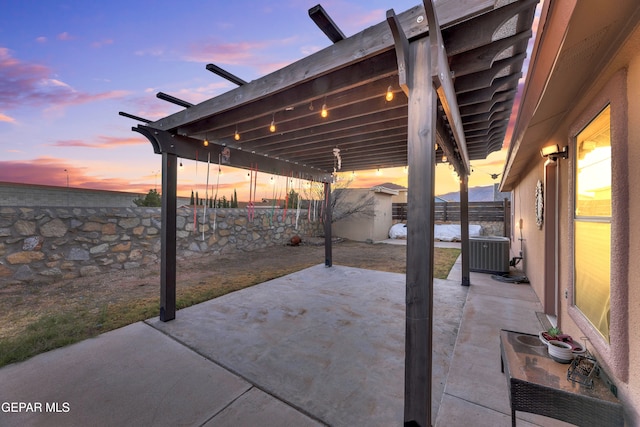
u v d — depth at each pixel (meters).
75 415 1.74
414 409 1.54
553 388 1.42
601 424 1.32
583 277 1.94
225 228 7.80
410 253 1.55
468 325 3.14
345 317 3.39
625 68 1.29
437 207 12.84
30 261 4.37
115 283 4.76
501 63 1.96
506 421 1.68
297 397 1.93
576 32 1.04
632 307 1.26
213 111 2.67
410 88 1.53
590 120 1.76
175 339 2.79
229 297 4.15
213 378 2.14
